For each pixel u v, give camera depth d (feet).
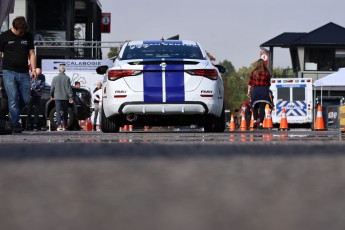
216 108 56.34
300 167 10.50
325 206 5.77
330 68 303.27
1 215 5.27
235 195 6.57
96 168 10.31
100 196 6.52
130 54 57.57
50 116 114.83
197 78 55.52
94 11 288.10
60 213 5.39
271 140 35.22
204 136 45.21
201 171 9.67
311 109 186.80
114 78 55.98
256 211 5.45
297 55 306.35
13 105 61.16
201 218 5.08
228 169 10.09
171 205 5.79
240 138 39.42
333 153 14.32
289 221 5.03
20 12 218.18
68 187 7.43
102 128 61.72
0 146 18.47
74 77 153.99
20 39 60.03
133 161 11.97
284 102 187.93
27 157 13.29
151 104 55.16
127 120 58.03
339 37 301.63
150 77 55.26
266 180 8.24
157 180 8.23
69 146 18.07
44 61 153.58
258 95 82.89
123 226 4.86
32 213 5.38
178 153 14.32
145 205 5.82
